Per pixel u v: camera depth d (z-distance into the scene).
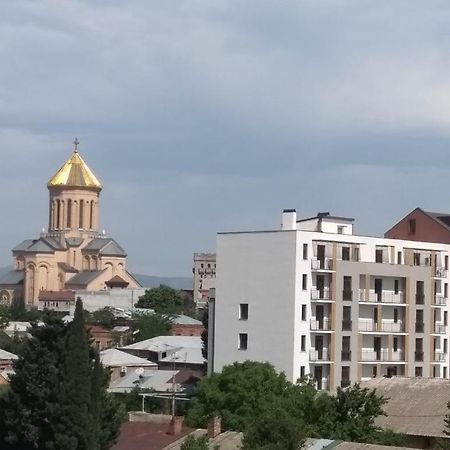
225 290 181.50
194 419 132.25
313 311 175.88
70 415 120.81
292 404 127.56
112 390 194.25
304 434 94.25
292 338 173.62
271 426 92.00
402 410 115.88
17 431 123.69
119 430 119.75
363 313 180.25
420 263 189.75
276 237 176.62
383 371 181.62
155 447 111.38
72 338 123.56
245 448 91.38
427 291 186.88
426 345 186.50
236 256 180.75
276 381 134.12
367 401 106.38
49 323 125.62
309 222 193.62
